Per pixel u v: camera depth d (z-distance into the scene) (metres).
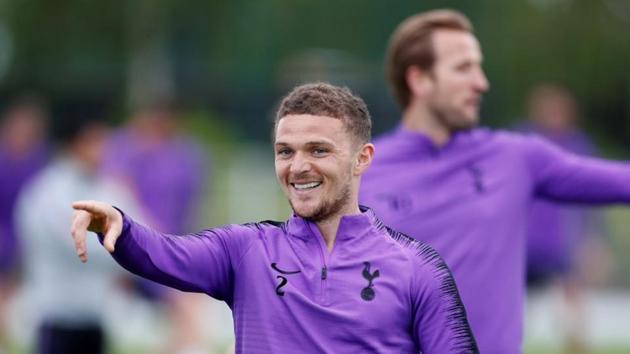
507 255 18.50
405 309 13.62
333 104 13.65
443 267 13.85
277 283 13.69
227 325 43.50
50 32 126.88
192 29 124.31
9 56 128.12
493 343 18.08
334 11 115.25
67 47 126.81
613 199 19.08
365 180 18.86
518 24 116.06
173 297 33.12
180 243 13.66
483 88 19.14
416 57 19.19
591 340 43.06
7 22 127.88
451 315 13.65
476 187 18.58
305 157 13.58
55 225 26.83
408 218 18.47
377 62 104.75
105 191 27.59
